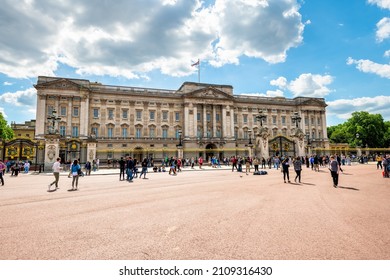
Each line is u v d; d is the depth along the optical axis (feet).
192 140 241.55
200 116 254.47
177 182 68.59
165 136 241.76
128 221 28.12
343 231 24.07
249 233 23.59
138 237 22.72
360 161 195.52
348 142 315.37
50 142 117.91
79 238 22.56
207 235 23.13
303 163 151.33
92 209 34.40
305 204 36.83
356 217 29.25
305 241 21.40
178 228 25.35
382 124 301.02
